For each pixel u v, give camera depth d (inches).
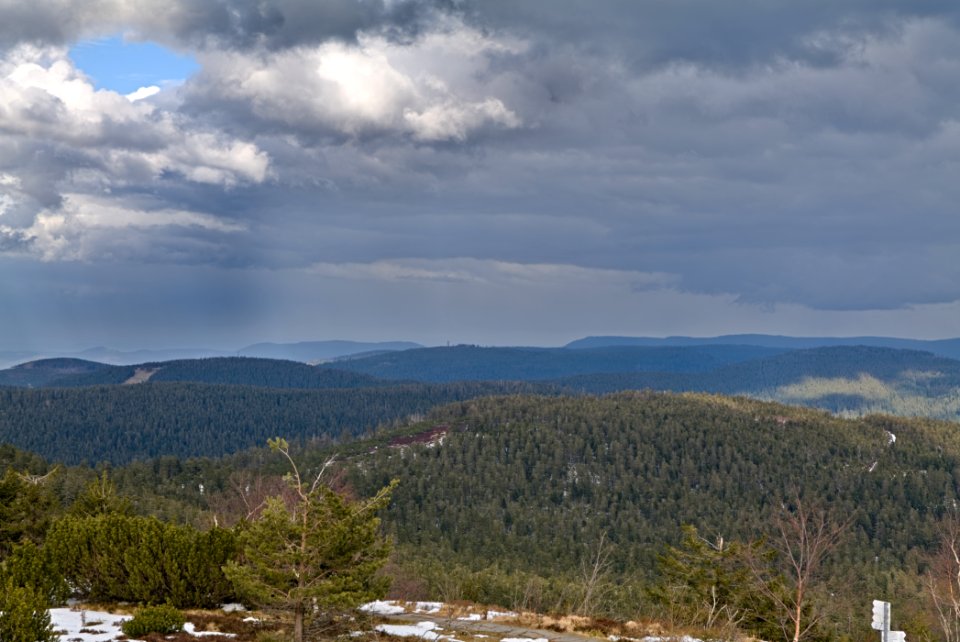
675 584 1887.3
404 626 1275.8
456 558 5600.4
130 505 2201.0
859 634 2351.1
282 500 987.3
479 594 2834.6
